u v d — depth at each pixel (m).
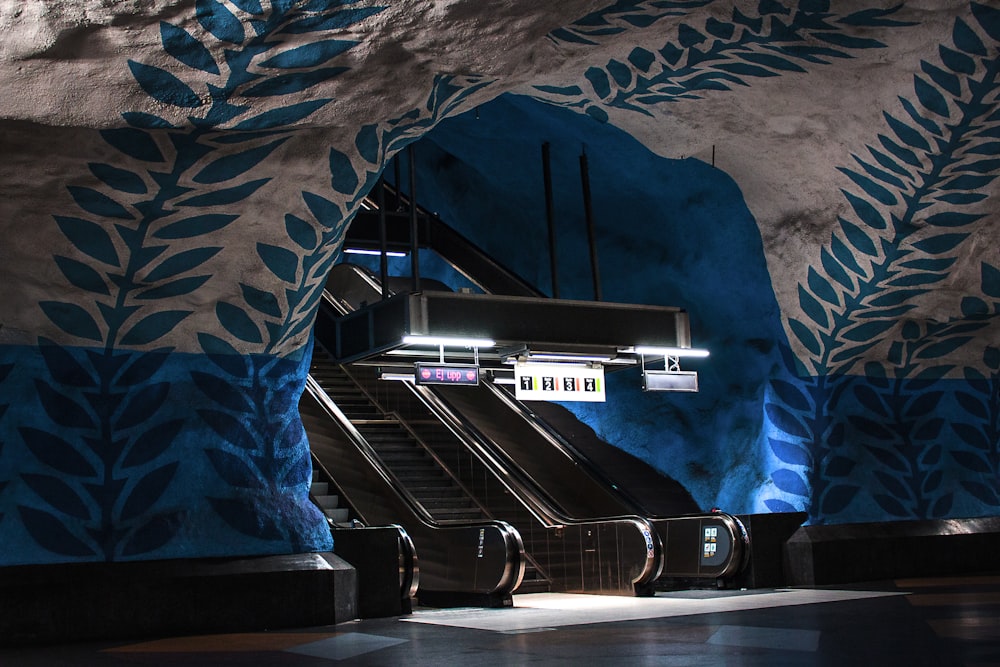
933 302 13.93
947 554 14.14
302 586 9.71
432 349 12.92
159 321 9.77
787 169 12.94
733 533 12.95
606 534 12.99
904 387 14.97
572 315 12.78
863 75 10.94
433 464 16.47
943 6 9.71
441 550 13.04
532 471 16.50
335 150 9.00
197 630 9.19
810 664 6.08
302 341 10.83
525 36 7.95
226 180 8.81
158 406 9.77
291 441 10.60
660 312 13.40
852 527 13.84
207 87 7.57
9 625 8.61
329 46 7.48
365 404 18.34
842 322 14.16
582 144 15.12
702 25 10.05
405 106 8.73
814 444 14.34
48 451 9.21
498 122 16.31
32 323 9.34
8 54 6.84
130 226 8.95
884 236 13.02
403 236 18.33
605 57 10.88
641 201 16.17
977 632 7.30
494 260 19.28
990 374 15.23
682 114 12.38
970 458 14.84
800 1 9.62
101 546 9.14
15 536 8.86
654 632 8.30
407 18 7.35
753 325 15.17
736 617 9.30
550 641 7.91
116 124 7.76
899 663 5.99
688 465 16.22
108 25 6.73
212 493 9.73
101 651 8.02
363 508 14.33
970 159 11.73
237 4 6.75
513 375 13.59
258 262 9.78
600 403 18.06
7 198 8.41
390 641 8.20
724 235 14.85
